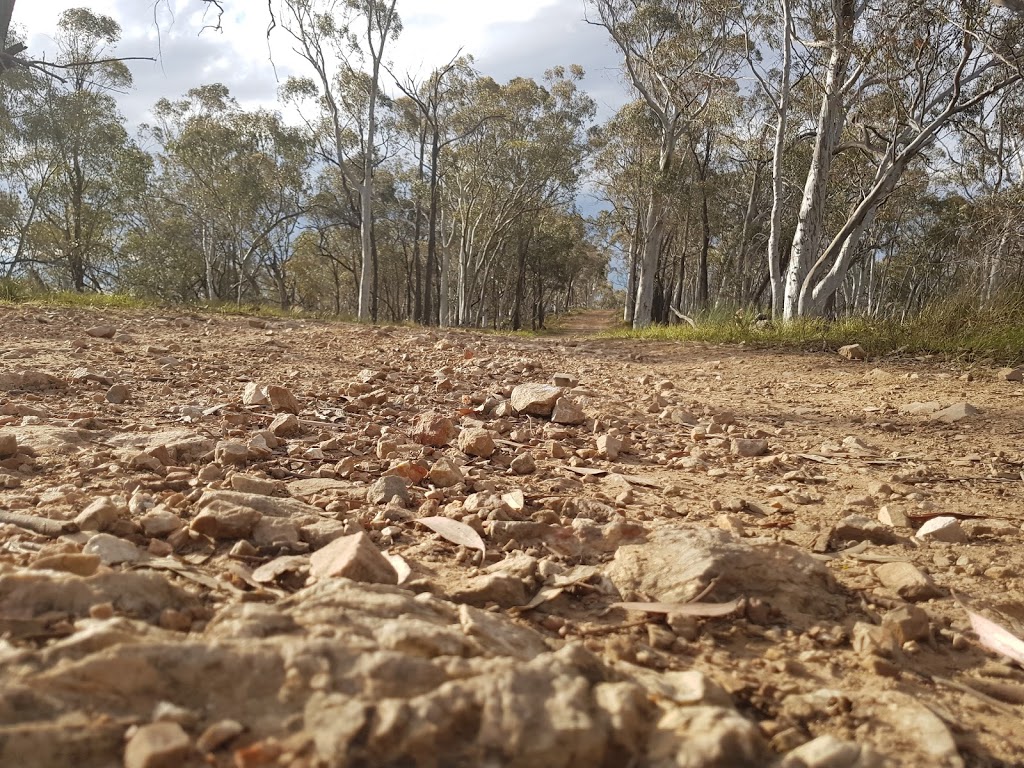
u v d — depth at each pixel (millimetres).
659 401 6008
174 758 987
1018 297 9922
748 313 13570
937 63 14453
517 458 3541
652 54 26609
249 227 38594
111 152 30875
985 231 16469
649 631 1820
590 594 2049
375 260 37312
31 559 1806
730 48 24281
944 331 9672
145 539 2135
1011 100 17359
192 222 40344
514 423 4793
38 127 28859
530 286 63781
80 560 1687
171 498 2494
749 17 18719
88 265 32719
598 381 7270
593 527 2545
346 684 1166
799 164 27172
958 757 1341
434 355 8383
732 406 6098
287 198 39375
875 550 2629
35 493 2494
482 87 36062
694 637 1843
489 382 6480
